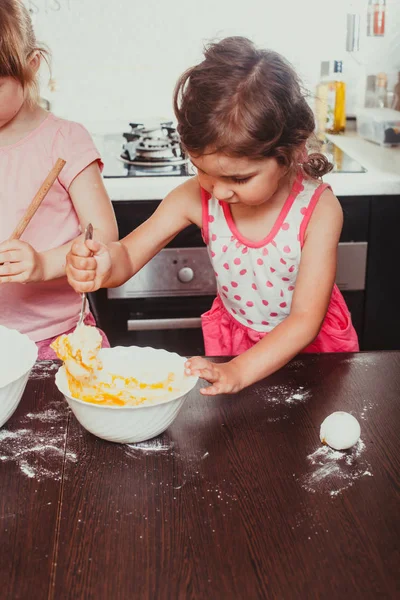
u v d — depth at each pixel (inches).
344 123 104.2
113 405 41.6
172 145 91.0
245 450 41.6
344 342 63.1
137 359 47.5
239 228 58.4
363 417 45.1
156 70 102.4
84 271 47.4
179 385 44.6
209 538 34.7
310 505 37.0
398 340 89.7
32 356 46.2
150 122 103.0
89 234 48.1
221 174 44.4
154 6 99.3
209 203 58.8
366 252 85.0
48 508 36.8
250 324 63.7
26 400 46.8
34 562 33.2
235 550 33.9
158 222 59.4
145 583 32.0
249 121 42.6
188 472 39.6
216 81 43.8
